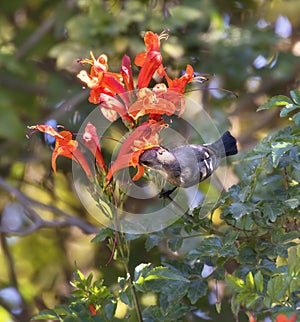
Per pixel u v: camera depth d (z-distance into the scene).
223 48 11.66
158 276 6.43
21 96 12.09
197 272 7.50
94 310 6.94
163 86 6.23
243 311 8.55
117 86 6.35
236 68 11.77
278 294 6.46
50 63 12.21
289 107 6.74
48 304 12.63
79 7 12.02
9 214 12.84
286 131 7.34
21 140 11.70
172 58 11.58
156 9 11.77
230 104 11.96
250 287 6.54
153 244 7.46
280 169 7.72
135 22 11.40
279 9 12.12
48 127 6.36
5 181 11.92
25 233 11.53
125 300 6.54
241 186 7.36
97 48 11.20
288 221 7.46
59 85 11.95
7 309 12.50
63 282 12.73
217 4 12.41
